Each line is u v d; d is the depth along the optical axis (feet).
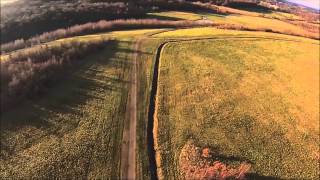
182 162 111.96
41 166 111.65
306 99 162.81
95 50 198.39
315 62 207.72
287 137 132.36
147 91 156.46
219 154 117.60
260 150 122.83
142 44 212.84
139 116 137.28
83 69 176.35
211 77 173.68
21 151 119.14
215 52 208.03
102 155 115.65
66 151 117.70
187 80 168.14
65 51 191.52
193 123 133.49
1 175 108.99
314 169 116.88
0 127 132.46
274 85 173.17
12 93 149.28
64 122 133.90
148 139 124.16
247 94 160.97
